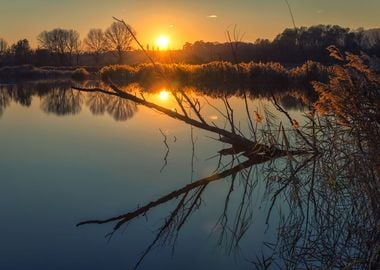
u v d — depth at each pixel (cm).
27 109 1683
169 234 537
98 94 2156
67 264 470
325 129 583
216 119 1160
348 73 511
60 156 889
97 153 906
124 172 773
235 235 520
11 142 1029
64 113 1532
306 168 615
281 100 1406
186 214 591
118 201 646
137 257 485
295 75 1609
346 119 504
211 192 666
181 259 477
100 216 591
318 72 977
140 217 591
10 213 602
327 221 507
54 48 5009
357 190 488
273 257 467
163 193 674
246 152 766
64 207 625
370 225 456
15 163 846
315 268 432
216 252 486
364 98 491
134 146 954
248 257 471
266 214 567
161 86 2197
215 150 891
